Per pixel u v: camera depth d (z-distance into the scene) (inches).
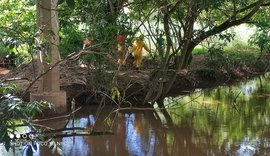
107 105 413.7
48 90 372.2
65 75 444.1
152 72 435.5
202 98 484.7
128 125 370.9
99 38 347.3
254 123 378.9
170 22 412.2
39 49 179.5
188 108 437.1
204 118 398.3
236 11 404.5
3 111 125.6
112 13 347.6
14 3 399.9
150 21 470.6
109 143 315.3
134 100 430.6
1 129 122.6
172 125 374.3
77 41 402.6
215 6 390.3
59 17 368.2
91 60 381.7
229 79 557.0
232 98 487.5
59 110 372.5
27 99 375.2
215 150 308.3
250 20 463.2
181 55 422.9
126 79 433.4
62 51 395.5
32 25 315.6
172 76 436.1
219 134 346.6
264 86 561.9
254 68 626.2
